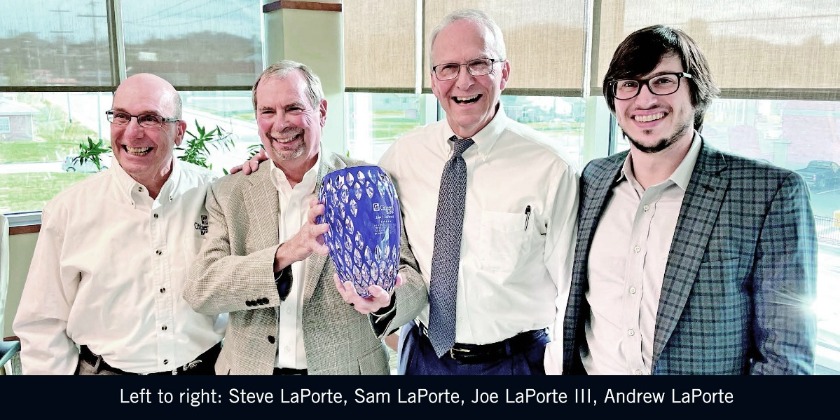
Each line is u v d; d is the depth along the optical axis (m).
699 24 1.73
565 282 1.48
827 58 1.47
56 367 1.47
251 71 3.50
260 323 1.37
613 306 1.24
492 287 1.42
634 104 1.14
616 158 1.36
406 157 1.55
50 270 1.47
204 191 1.57
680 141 1.16
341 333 1.38
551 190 1.42
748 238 1.10
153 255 1.47
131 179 1.47
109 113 1.46
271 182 1.43
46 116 3.06
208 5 3.31
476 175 1.45
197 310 1.34
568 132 2.40
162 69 3.25
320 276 1.36
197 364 1.52
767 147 1.74
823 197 1.64
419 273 1.45
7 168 3.02
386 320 1.31
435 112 3.11
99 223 1.47
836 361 1.70
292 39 3.24
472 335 1.45
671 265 1.15
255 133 3.63
